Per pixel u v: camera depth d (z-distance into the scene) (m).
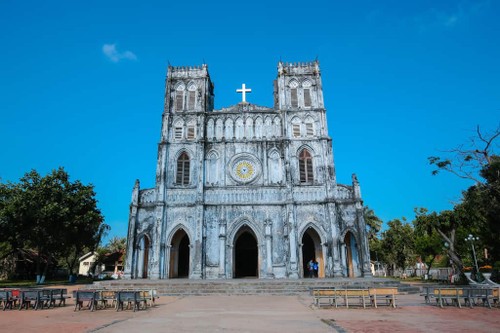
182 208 42.88
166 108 47.03
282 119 46.38
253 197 43.09
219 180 44.19
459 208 41.16
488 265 55.91
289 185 43.03
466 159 31.34
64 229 46.78
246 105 48.97
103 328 14.28
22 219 40.91
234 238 42.38
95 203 50.81
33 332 13.67
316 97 47.53
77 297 20.70
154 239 41.59
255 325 14.74
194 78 48.75
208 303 24.20
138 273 41.28
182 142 45.62
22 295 21.28
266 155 45.12
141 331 13.47
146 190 43.88
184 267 46.09
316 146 45.25
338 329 13.73
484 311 19.23
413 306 21.48
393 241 68.88
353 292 21.12
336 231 41.34
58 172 47.59
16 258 65.31
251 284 32.22
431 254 57.31
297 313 18.67
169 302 25.08
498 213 31.66
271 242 41.41
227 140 45.78
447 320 16.11
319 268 42.81
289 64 49.12
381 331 13.35
